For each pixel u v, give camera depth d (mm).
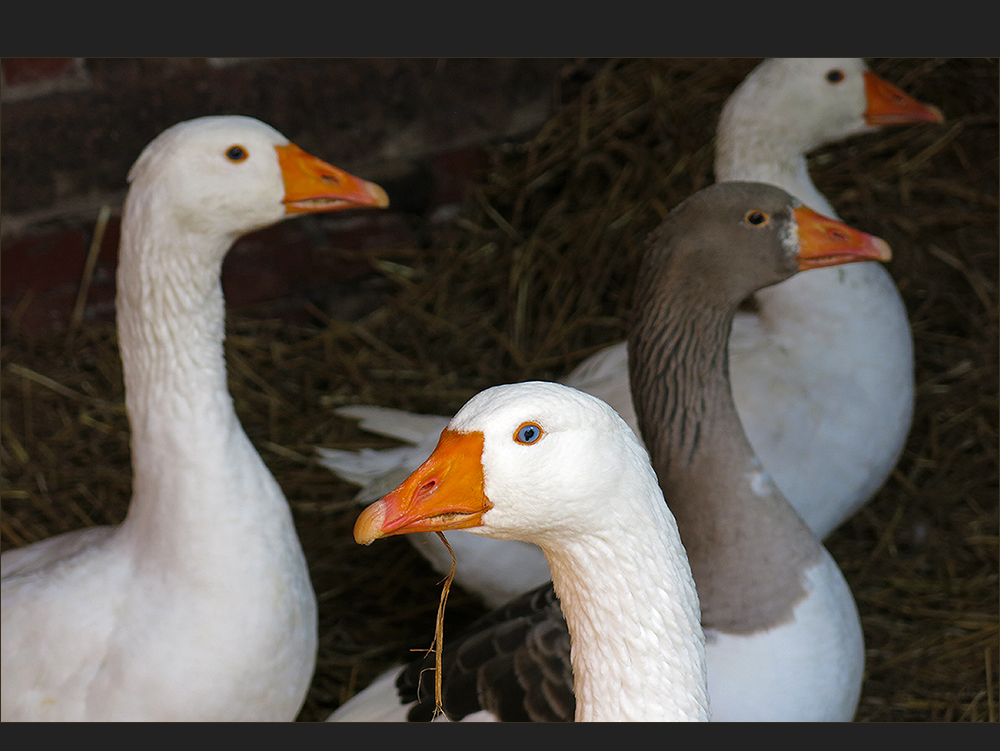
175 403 2725
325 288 5562
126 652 2664
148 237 2736
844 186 5176
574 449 1604
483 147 5617
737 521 2691
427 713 2615
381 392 5082
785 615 2619
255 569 2721
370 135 5359
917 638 3904
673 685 1695
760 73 3842
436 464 1645
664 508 1688
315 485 4660
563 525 1656
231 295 5395
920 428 4695
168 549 2693
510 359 5203
